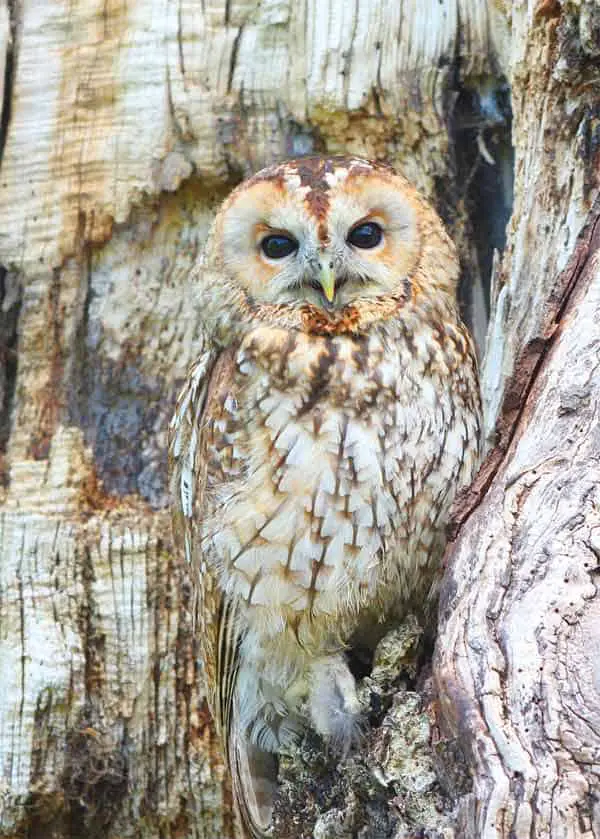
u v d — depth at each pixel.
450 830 6.07
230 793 10.42
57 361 11.01
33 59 11.15
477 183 10.78
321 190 8.45
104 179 10.98
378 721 8.05
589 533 6.57
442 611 6.77
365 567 8.12
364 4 10.69
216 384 8.68
